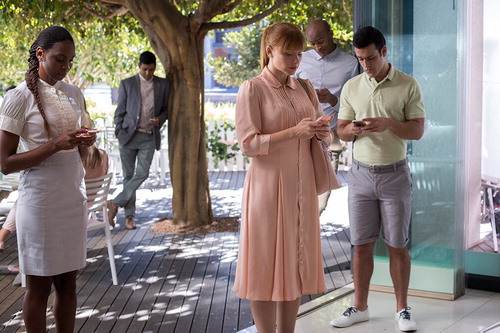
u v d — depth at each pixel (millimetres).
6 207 6055
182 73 7516
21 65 11695
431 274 4977
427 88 4902
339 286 5414
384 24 4969
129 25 9445
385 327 4445
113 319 4820
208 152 12375
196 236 7297
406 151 4535
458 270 4984
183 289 5492
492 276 5152
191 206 7676
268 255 3555
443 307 4805
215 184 10977
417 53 4906
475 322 4508
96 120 12219
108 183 5664
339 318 4484
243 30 15164
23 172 3496
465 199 5047
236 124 3553
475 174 5211
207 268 6082
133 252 6652
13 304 5176
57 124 3494
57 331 3738
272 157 3543
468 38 4910
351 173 4445
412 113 4254
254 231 3568
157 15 7320
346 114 4477
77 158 3605
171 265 6195
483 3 5086
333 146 6184
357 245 4465
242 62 15234
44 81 3502
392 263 4441
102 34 11734
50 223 3477
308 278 3662
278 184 3547
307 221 3641
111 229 7645
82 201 3617
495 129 5133
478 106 5168
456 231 4906
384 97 4273
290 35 3471
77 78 12977
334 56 5926
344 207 9047
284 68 3521
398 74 4293
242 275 3619
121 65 12797
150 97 7562
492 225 5176
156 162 11211
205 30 7551
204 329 4609
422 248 4988
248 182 3607
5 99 3434
